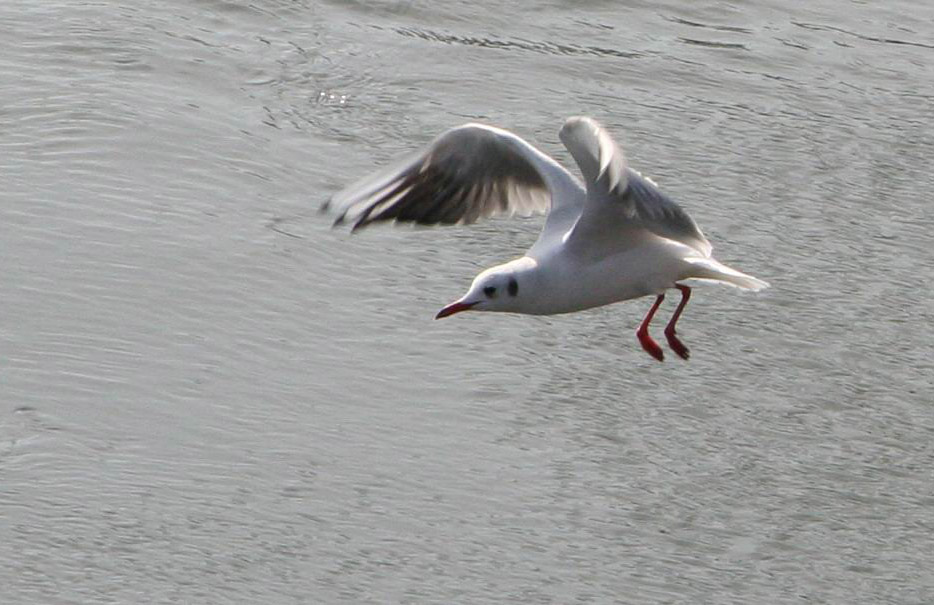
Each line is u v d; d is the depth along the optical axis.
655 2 21.19
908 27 21.27
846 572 12.45
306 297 14.89
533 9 20.61
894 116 19.09
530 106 18.36
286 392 13.66
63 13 19.53
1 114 17.38
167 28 19.36
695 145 18.00
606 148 8.19
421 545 12.20
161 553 11.92
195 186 16.41
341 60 18.98
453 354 14.33
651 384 14.27
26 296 14.52
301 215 16.06
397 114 18.00
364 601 11.65
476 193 10.06
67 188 16.17
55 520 12.13
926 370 14.77
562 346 14.63
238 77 18.48
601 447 13.42
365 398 13.68
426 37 19.66
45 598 11.46
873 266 16.23
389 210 9.89
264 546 12.06
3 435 12.91
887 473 13.51
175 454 12.89
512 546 12.27
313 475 12.78
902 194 17.58
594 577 12.08
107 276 14.89
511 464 13.10
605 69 19.38
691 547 12.51
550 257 9.38
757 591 12.14
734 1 21.48
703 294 15.59
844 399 14.32
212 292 14.82
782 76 19.72
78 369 13.68
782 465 13.48
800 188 17.44
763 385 14.41
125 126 17.25
